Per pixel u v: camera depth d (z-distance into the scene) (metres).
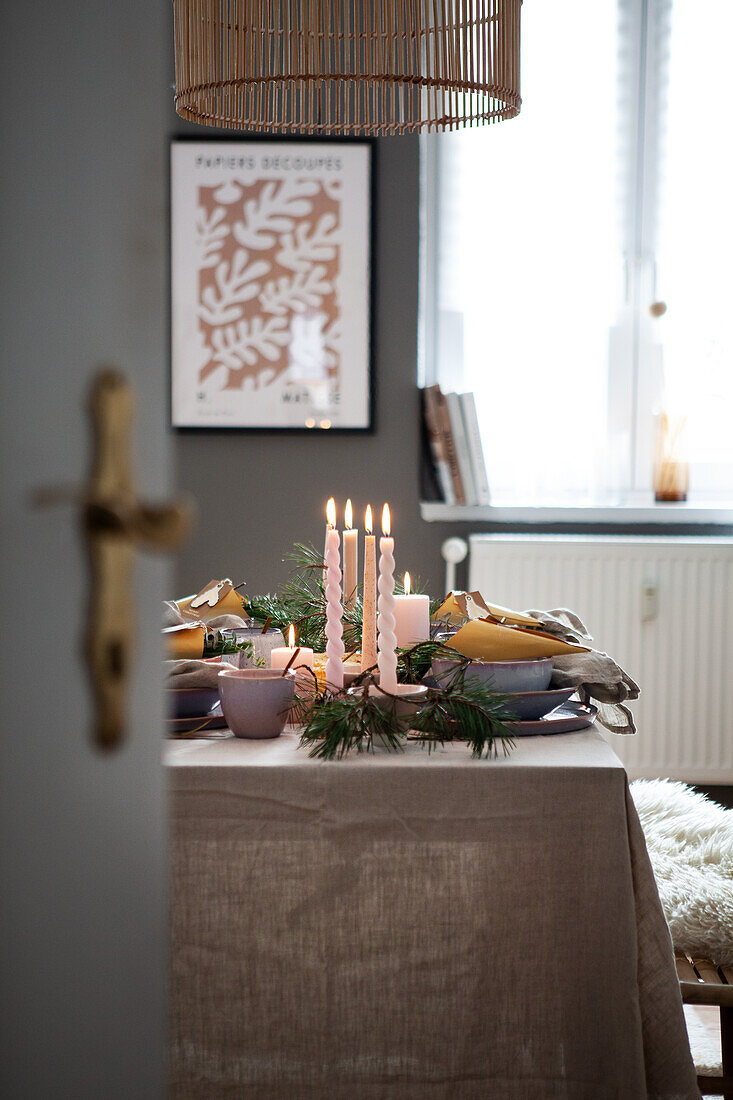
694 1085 1.24
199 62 1.91
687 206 3.27
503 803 1.25
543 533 3.24
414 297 3.18
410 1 1.89
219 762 1.26
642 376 3.29
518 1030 1.25
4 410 0.56
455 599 1.76
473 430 3.14
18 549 0.57
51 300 0.57
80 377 0.57
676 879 1.88
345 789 1.25
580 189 3.26
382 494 3.22
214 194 3.16
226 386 3.20
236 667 1.61
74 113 0.57
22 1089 0.58
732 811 2.29
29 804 0.58
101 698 0.58
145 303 0.59
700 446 3.32
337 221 3.17
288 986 1.25
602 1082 1.24
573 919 1.25
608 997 1.24
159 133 0.59
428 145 3.25
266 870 1.25
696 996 1.55
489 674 1.47
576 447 3.29
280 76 1.92
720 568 3.11
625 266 3.27
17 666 0.57
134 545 0.58
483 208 3.27
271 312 3.19
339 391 3.20
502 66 1.91
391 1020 1.25
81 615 0.57
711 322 3.28
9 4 0.56
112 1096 0.60
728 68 3.24
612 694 1.55
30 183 0.56
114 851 0.59
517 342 3.28
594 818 1.25
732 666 3.13
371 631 1.52
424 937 1.25
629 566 3.12
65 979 0.59
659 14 3.23
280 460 3.22
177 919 1.25
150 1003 0.61
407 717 1.31
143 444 0.59
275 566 3.23
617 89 3.25
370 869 1.25
